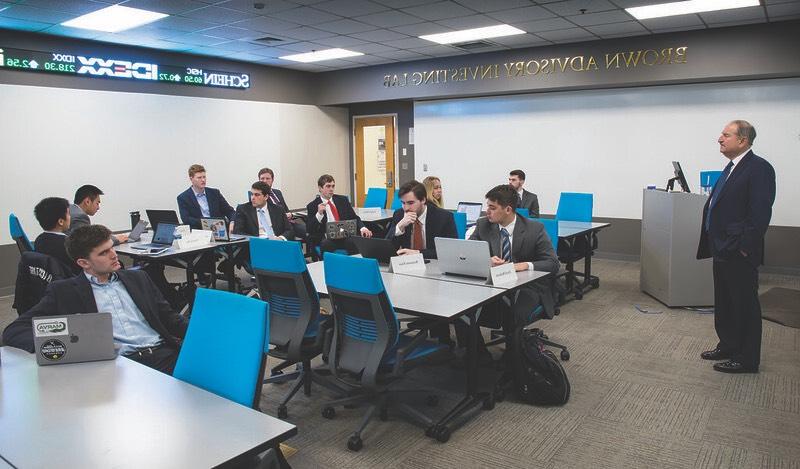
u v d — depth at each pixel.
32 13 5.07
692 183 6.84
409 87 8.28
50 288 2.27
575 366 3.68
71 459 1.29
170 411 1.55
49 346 1.92
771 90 6.27
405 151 9.36
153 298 2.45
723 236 3.46
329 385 3.17
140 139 6.93
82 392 1.69
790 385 3.32
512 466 2.52
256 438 1.39
